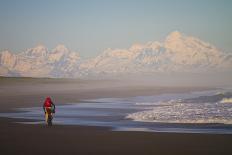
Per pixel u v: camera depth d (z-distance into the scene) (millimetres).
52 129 51844
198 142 41344
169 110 74188
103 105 97562
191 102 101312
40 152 36500
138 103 104000
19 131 49812
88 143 41000
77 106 95000
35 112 78250
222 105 84250
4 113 76125
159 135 45812
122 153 36094
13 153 35969
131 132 48312
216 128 51688
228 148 38312
